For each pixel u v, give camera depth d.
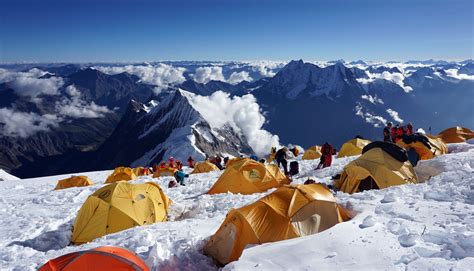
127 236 11.51
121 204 14.12
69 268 7.29
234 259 9.45
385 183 15.25
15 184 36.72
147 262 8.96
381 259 6.94
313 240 8.19
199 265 9.39
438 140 22.42
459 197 10.44
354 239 7.88
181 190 21.33
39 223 16.05
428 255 6.82
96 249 7.64
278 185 18.73
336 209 10.38
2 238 14.20
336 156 31.86
